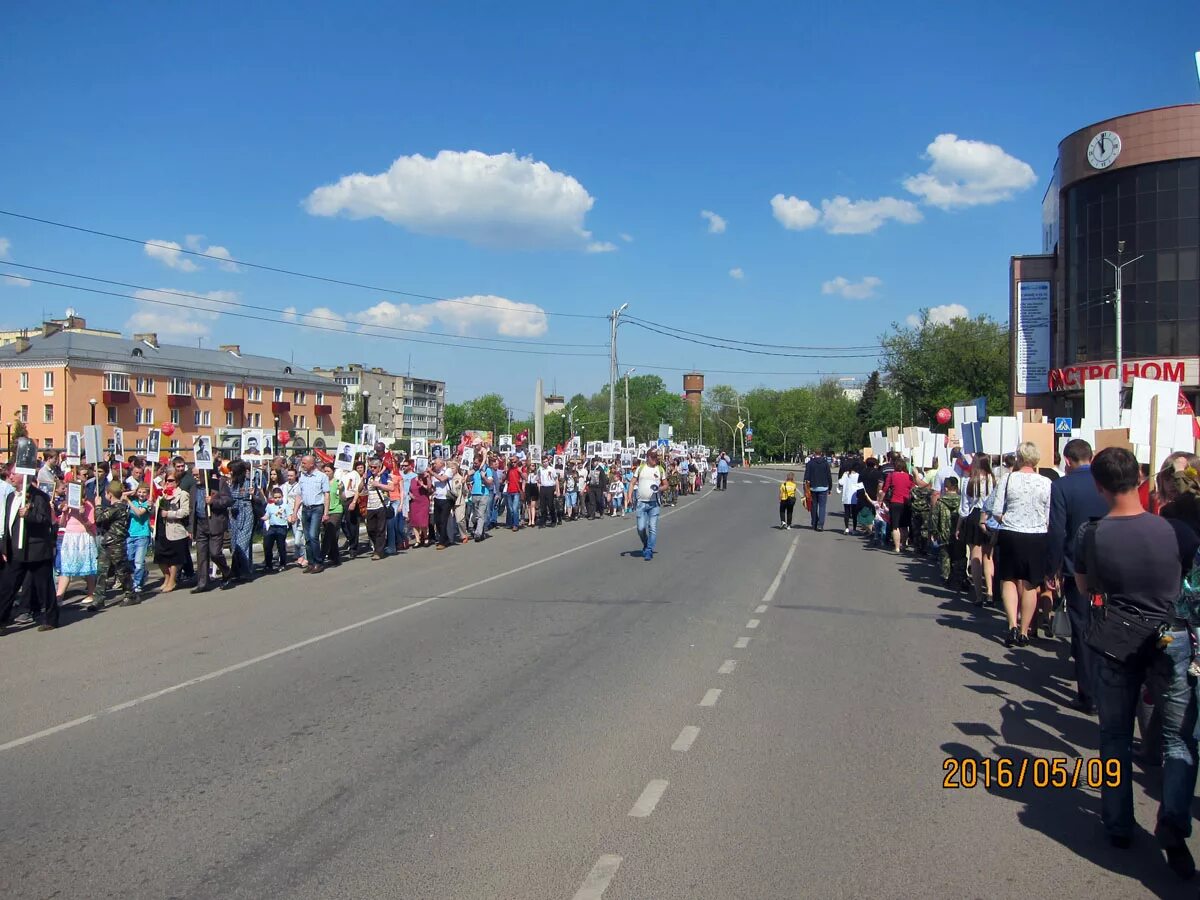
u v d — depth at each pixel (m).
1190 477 5.64
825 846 4.34
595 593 12.53
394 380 126.75
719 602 11.71
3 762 5.64
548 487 25.58
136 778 5.32
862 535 22.00
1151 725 5.48
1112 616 4.36
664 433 49.06
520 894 3.85
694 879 3.98
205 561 13.27
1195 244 40.94
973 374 62.38
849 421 97.69
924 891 3.89
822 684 7.43
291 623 10.43
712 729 6.18
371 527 17.14
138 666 8.34
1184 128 40.78
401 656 8.56
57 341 59.78
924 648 8.87
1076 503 6.73
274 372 73.38
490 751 5.74
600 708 6.71
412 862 4.16
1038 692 7.21
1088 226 43.97
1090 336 43.91
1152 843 4.45
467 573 14.90
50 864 4.18
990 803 4.89
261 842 4.40
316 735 6.11
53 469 16.47
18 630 10.38
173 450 18.02
